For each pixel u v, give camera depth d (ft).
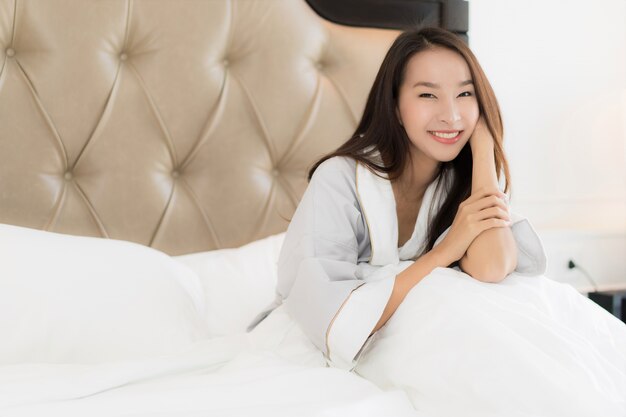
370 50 6.32
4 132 5.01
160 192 5.52
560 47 7.75
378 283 3.50
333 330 3.41
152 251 4.71
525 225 3.94
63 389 2.87
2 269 3.90
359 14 6.39
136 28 5.49
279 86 5.94
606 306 6.64
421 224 4.16
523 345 2.90
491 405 2.82
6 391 2.78
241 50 5.90
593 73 7.93
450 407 2.94
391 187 4.00
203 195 5.72
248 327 4.21
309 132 6.05
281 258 3.92
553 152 7.79
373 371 3.35
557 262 7.12
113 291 4.08
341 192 3.92
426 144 3.88
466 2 6.80
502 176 4.34
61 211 5.21
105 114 5.32
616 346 3.38
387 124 3.96
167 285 4.37
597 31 7.93
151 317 4.04
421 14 6.61
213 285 4.94
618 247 7.41
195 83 5.62
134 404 2.63
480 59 7.37
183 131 5.59
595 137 7.97
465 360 2.95
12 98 5.04
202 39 5.66
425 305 3.24
